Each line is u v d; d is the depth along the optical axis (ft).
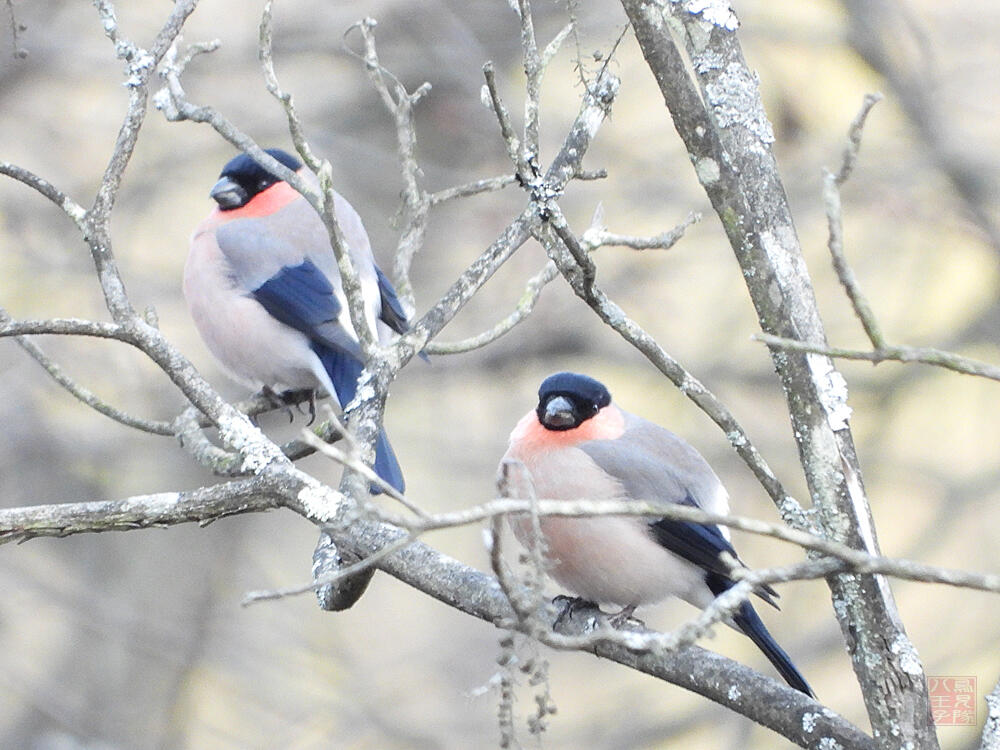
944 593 47.34
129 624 43.27
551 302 47.39
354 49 47.65
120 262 48.57
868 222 49.11
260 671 44.57
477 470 47.98
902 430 50.55
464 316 47.96
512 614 16.17
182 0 20.26
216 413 18.70
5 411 45.06
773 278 15.98
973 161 44.24
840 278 12.67
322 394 31.45
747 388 47.91
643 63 48.57
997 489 43.91
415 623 47.83
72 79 47.75
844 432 15.67
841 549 12.71
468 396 51.37
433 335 19.17
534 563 13.46
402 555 17.25
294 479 17.79
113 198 19.62
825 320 48.39
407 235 24.04
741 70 16.56
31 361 45.39
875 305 49.90
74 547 46.68
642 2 15.89
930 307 50.75
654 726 41.16
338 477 47.75
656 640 12.86
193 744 46.26
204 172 51.39
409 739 42.39
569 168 19.94
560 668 46.21
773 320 15.92
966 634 45.93
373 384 18.79
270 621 46.50
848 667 46.50
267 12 18.25
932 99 45.03
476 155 48.29
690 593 25.08
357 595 18.84
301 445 23.11
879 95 12.40
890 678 15.01
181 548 46.75
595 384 25.77
